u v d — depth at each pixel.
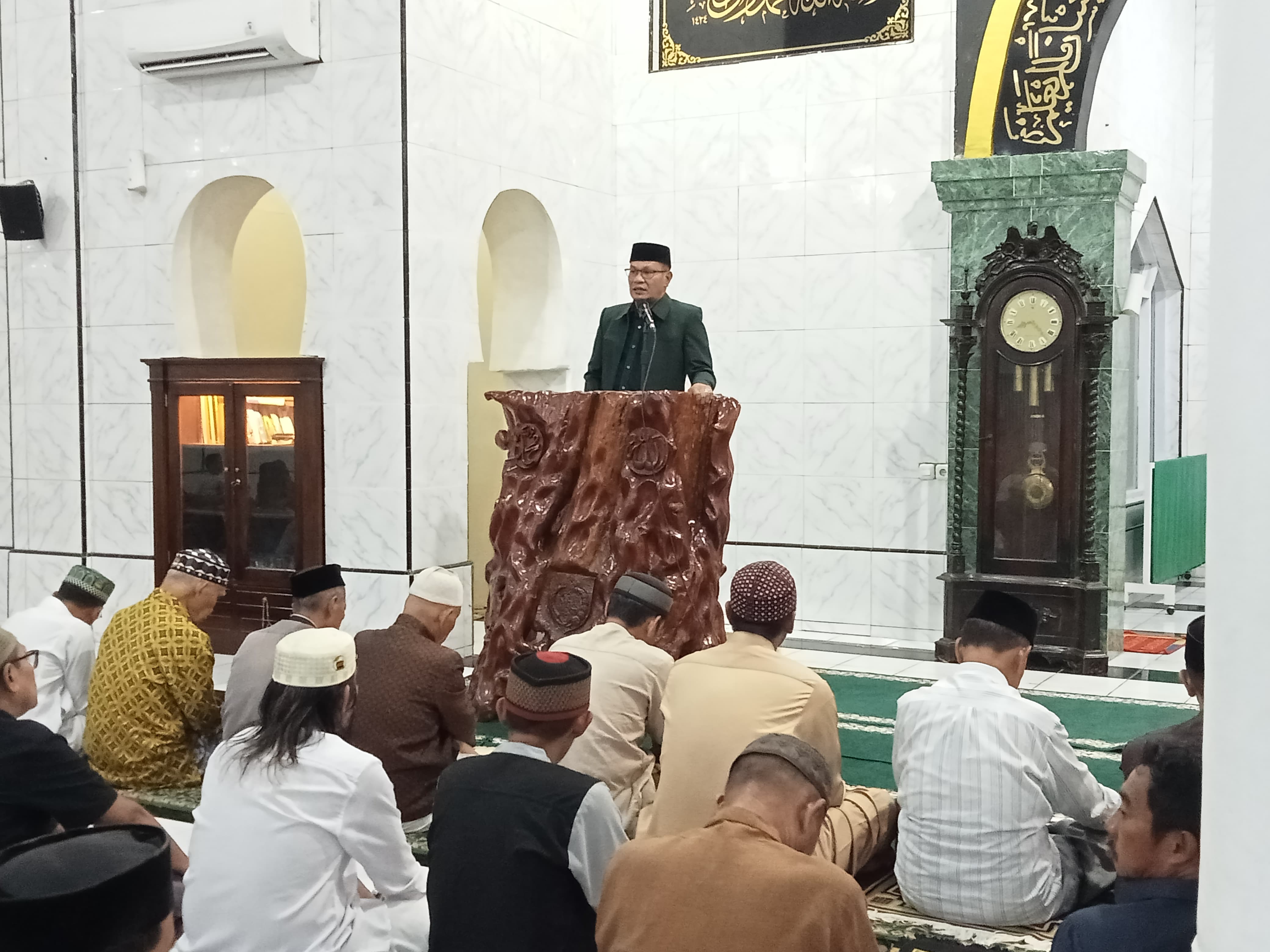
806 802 2.04
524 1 7.04
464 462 6.65
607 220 7.89
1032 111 6.66
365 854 2.49
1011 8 6.67
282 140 6.53
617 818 2.36
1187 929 1.91
